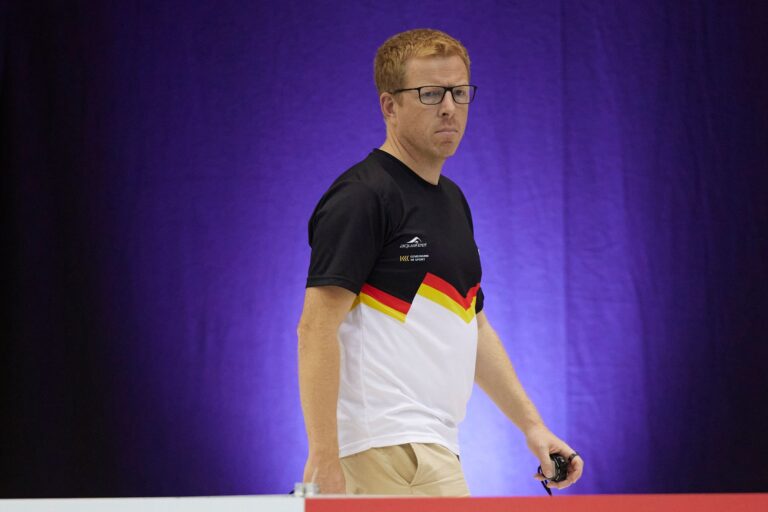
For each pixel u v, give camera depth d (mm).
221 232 14789
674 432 15125
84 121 14586
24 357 14266
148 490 14375
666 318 15227
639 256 15250
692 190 15352
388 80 8180
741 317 15250
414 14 15211
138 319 14539
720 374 15188
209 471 14477
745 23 15445
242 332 14695
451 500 4383
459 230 8328
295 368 14688
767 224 15320
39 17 14547
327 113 15031
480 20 15312
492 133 15234
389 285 7844
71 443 14297
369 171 8000
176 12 14914
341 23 15156
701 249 15289
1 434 14234
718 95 15383
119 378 14438
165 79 14828
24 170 14383
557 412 15047
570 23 15383
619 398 15102
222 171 14852
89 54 14648
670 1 15398
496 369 9195
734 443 15141
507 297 15094
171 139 14789
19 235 14320
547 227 15195
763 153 15359
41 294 14344
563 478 8836
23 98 14430
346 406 7840
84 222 14508
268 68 15008
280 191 14898
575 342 15125
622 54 15375
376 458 7707
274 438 14594
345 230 7648
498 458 14883
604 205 15273
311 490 4648
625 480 15031
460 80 8094
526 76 15312
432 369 7898
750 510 4422
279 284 14789
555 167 15250
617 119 15336
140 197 14656
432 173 8242
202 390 14578
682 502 4422
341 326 7914
